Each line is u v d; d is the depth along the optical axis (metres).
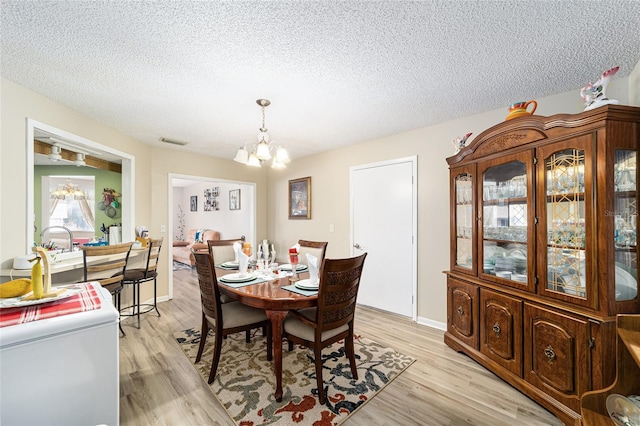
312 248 3.03
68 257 2.64
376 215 3.59
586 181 1.54
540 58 1.79
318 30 1.50
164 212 4.04
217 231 6.94
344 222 3.95
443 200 2.98
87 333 1.14
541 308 1.76
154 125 3.06
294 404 1.77
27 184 2.16
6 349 0.99
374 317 3.35
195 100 2.39
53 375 1.07
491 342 2.12
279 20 1.42
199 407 1.75
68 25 1.46
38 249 1.39
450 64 1.85
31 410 1.04
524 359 1.87
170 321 3.18
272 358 2.32
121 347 2.53
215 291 1.99
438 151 3.02
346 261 1.83
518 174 2.01
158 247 3.58
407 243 3.29
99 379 1.16
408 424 1.61
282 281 2.29
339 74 1.97
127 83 2.10
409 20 1.42
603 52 1.72
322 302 1.79
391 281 3.45
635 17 1.40
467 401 1.81
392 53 1.72
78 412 1.12
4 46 1.64
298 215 4.60
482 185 2.24
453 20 1.42
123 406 1.75
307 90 2.21
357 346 2.58
